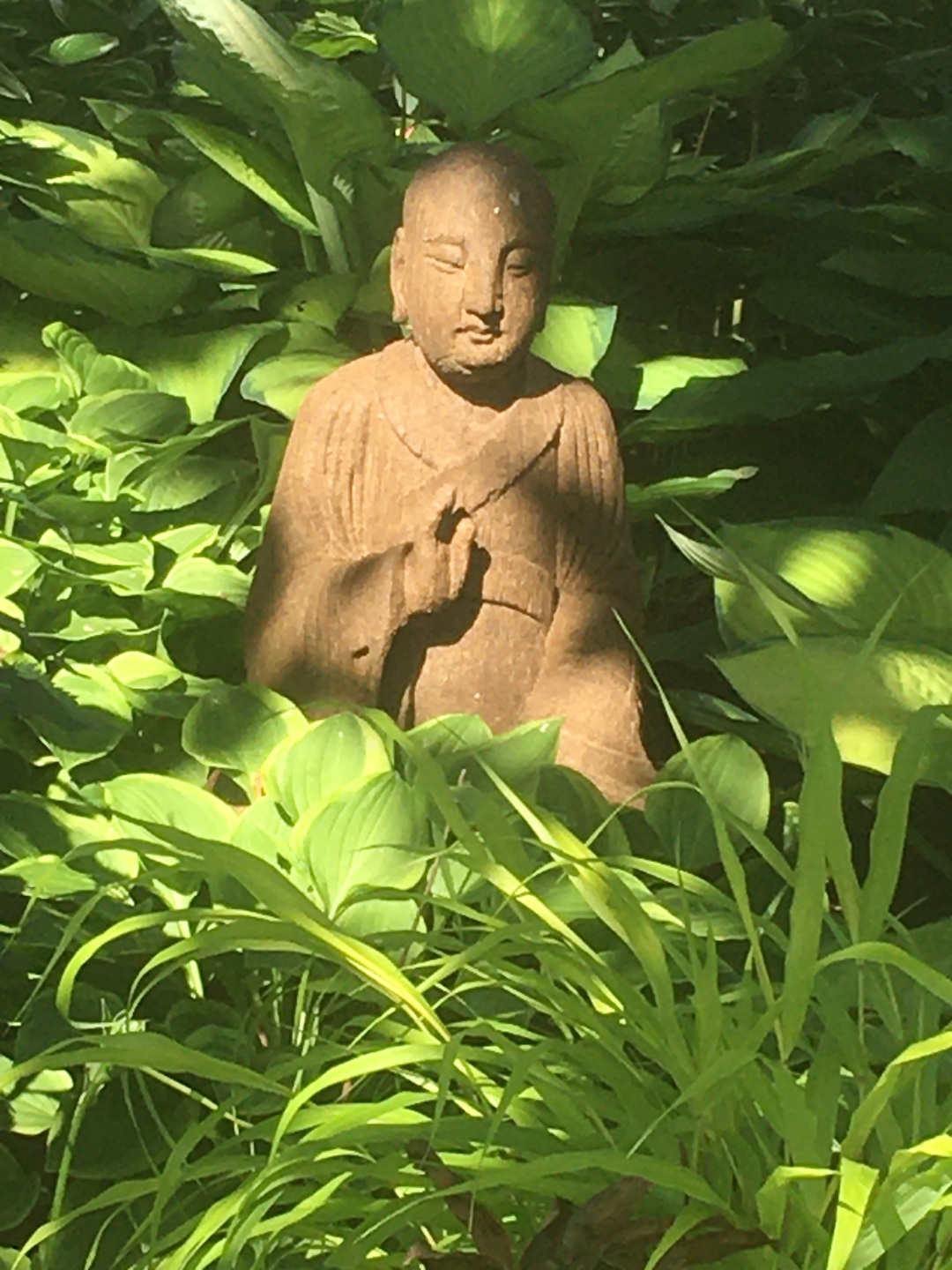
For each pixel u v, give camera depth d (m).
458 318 2.98
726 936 1.97
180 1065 1.56
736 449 4.04
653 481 4.11
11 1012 2.42
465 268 2.97
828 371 3.65
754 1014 1.69
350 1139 1.53
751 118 5.53
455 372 3.03
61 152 4.68
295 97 3.84
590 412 3.15
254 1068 2.03
